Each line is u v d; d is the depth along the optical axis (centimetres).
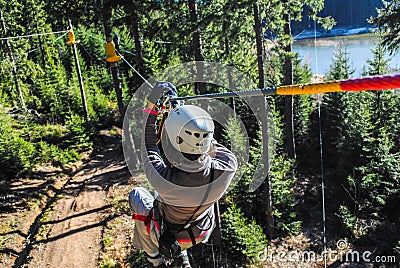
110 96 3462
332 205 1830
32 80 3434
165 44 2014
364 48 4794
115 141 2614
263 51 1406
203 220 293
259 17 1352
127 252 1395
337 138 2030
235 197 1588
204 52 1859
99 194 1833
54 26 4091
